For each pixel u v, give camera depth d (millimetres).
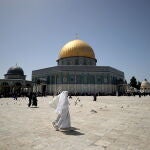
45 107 19266
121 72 76000
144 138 6523
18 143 5941
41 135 6965
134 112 14438
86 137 6664
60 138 6523
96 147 5523
